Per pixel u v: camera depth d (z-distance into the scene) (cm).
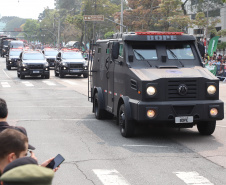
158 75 1086
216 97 1109
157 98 1070
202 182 740
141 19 7688
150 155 947
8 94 2406
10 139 259
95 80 1501
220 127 1346
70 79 3644
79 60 3794
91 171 809
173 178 765
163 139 1138
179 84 1078
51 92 2530
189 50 1223
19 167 192
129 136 1151
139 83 1074
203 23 6081
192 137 1170
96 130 1268
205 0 7031
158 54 1190
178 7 6738
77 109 1767
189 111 1084
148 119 1058
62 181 741
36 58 3725
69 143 1074
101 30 10394
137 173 798
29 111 1692
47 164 359
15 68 5366
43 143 1070
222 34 6297
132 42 1188
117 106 1219
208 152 980
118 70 1219
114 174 789
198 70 1148
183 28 6322
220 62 3497
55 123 1397
